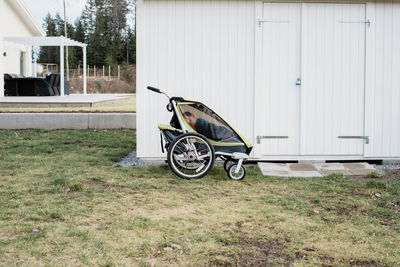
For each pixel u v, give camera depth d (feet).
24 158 22.50
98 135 32.07
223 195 15.85
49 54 179.73
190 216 13.33
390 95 21.89
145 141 21.59
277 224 12.75
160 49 21.36
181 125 18.38
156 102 21.52
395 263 10.26
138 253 10.56
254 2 21.33
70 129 35.60
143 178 18.25
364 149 21.89
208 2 21.33
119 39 184.44
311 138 21.81
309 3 21.47
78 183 16.19
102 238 11.42
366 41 21.65
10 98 54.24
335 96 21.77
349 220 13.19
